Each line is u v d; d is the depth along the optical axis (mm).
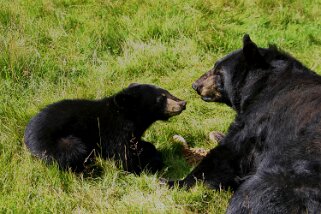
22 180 9445
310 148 7969
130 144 10641
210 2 17266
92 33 15344
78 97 12781
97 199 9102
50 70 13781
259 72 9555
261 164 8836
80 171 10102
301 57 15539
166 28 15805
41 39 14930
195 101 13242
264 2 17656
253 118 9250
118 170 10148
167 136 11680
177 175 10422
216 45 15586
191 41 15477
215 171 9531
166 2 17125
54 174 9656
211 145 11539
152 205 8883
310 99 8547
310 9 17906
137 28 15836
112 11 16641
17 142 10648
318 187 7574
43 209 8742
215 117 12773
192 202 9086
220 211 8938
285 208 7633
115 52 15148
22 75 13375
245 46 9508
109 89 13305
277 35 16453
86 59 14602
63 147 10039
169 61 14812
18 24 15055
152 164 10664
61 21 15805
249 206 7914
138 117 10969
